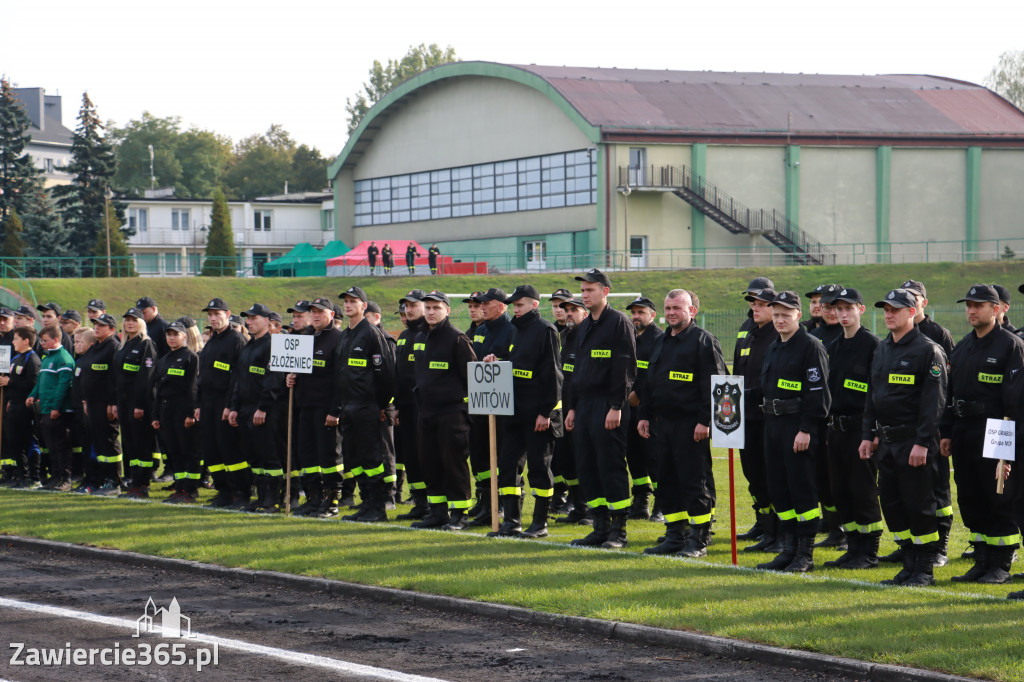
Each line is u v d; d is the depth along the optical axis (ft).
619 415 37.65
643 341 43.86
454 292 189.37
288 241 291.79
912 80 247.70
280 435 47.50
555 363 39.86
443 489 42.39
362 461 44.60
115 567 36.76
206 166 395.14
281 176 425.28
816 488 34.14
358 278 198.80
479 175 229.45
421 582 31.94
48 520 43.96
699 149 205.16
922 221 218.59
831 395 35.22
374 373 44.27
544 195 215.72
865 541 34.99
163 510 46.55
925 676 22.82
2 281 186.50
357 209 258.78
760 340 39.68
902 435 31.86
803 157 211.61
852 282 187.52
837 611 27.63
